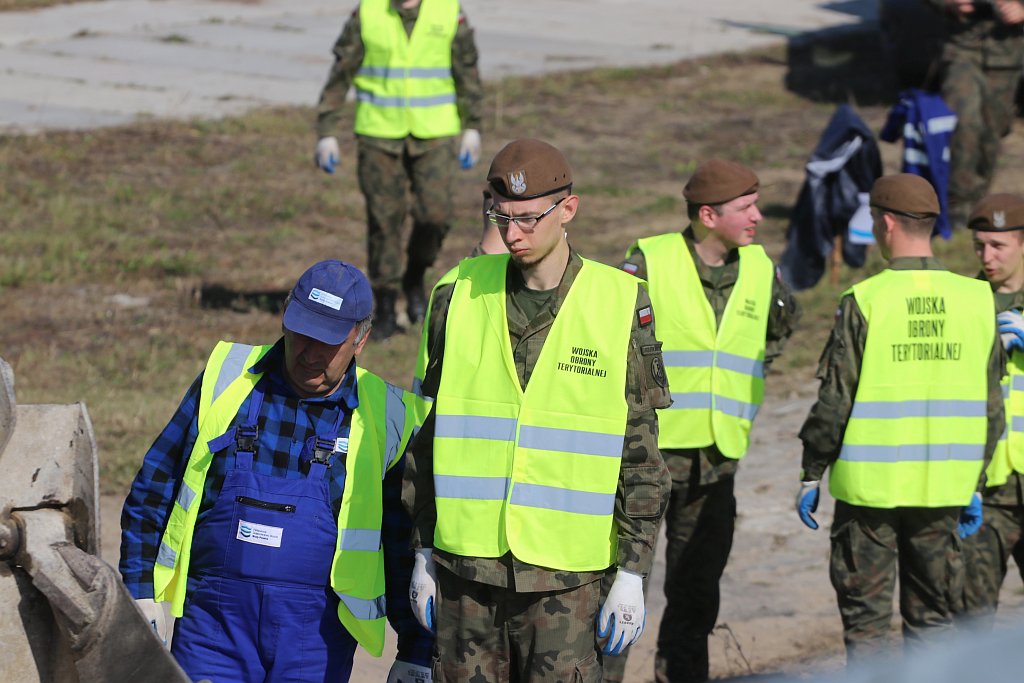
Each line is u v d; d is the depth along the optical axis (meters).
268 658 10.41
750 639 17.72
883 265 36.12
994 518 15.83
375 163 29.67
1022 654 9.89
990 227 15.46
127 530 10.73
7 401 7.98
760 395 16.03
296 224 41.53
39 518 7.93
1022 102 55.59
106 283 34.56
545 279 10.88
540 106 58.38
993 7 37.06
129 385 27.22
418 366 13.12
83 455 8.19
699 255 15.87
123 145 47.91
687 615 16.12
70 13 73.00
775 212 43.25
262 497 10.34
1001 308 15.80
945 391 14.57
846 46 73.19
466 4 85.50
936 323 14.55
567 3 88.50
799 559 20.41
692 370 15.64
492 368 10.93
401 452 11.02
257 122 52.41
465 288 11.24
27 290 33.41
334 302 10.20
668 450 15.76
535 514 10.79
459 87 30.00
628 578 10.77
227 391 10.58
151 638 8.11
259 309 33.44
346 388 10.62
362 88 29.62
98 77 58.09
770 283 16.17
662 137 54.25
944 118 37.09
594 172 48.56
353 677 16.17
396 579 11.24
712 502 15.87
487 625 11.08
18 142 46.56
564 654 10.89
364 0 29.36
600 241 40.03
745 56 71.50
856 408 14.66
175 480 10.71
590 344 10.80
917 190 14.69
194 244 38.59
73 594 7.83
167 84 57.84
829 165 33.69
